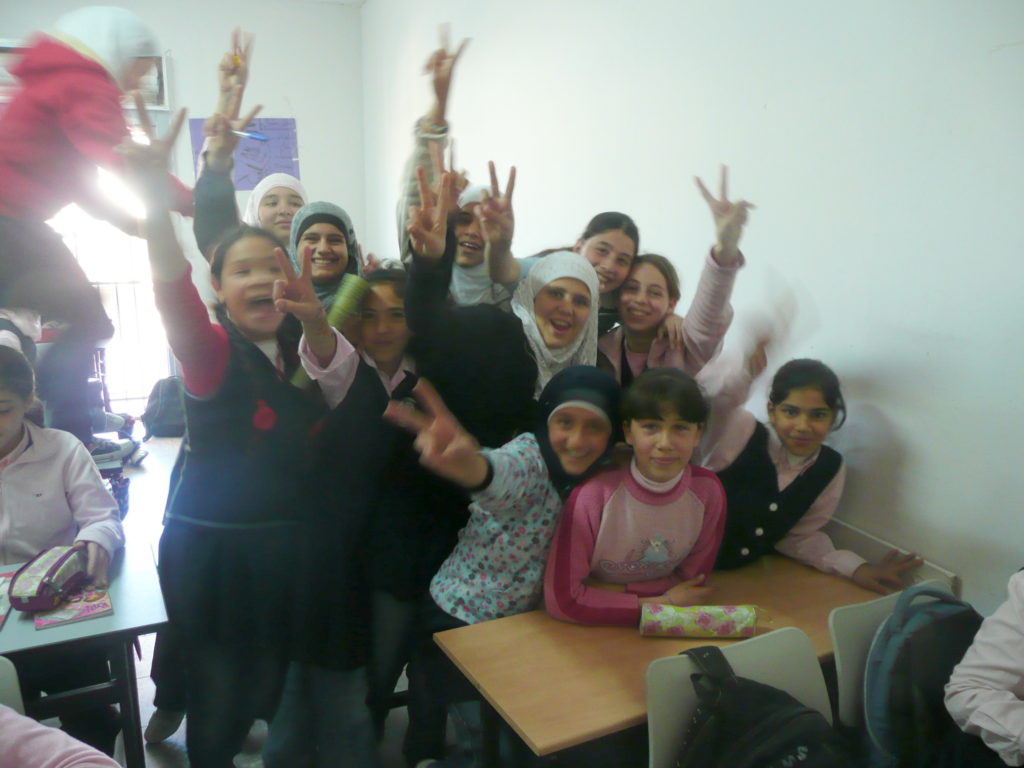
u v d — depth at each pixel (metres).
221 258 1.06
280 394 1.11
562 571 1.31
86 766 0.80
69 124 0.72
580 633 1.29
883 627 1.20
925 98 1.39
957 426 1.40
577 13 2.44
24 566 1.27
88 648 1.22
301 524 1.19
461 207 1.67
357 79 3.94
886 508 1.55
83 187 0.77
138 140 0.80
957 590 1.42
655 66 2.10
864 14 1.49
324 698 1.30
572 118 2.53
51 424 1.57
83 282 0.77
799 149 1.67
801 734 1.00
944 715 1.15
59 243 0.75
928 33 1.38
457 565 1.39
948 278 1.38
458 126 3.34
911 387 1.47
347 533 1.23
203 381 1.04
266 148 3.53
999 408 1.32
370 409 1.23
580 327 1.55
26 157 0.71
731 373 1.69
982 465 1.36
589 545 1.33
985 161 1.30
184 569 1.17
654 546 1.37
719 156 1.90
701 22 1.92
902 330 1.48
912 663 1.16
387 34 3.66
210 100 3.19
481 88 3.11
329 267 1.41
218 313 1.07
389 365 1.34
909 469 1.50
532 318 1.54
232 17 3.29
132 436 1.87
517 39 2.79
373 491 1.25
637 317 1.76
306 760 1.31
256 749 1.39
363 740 1.35
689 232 2.03
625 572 1.40
